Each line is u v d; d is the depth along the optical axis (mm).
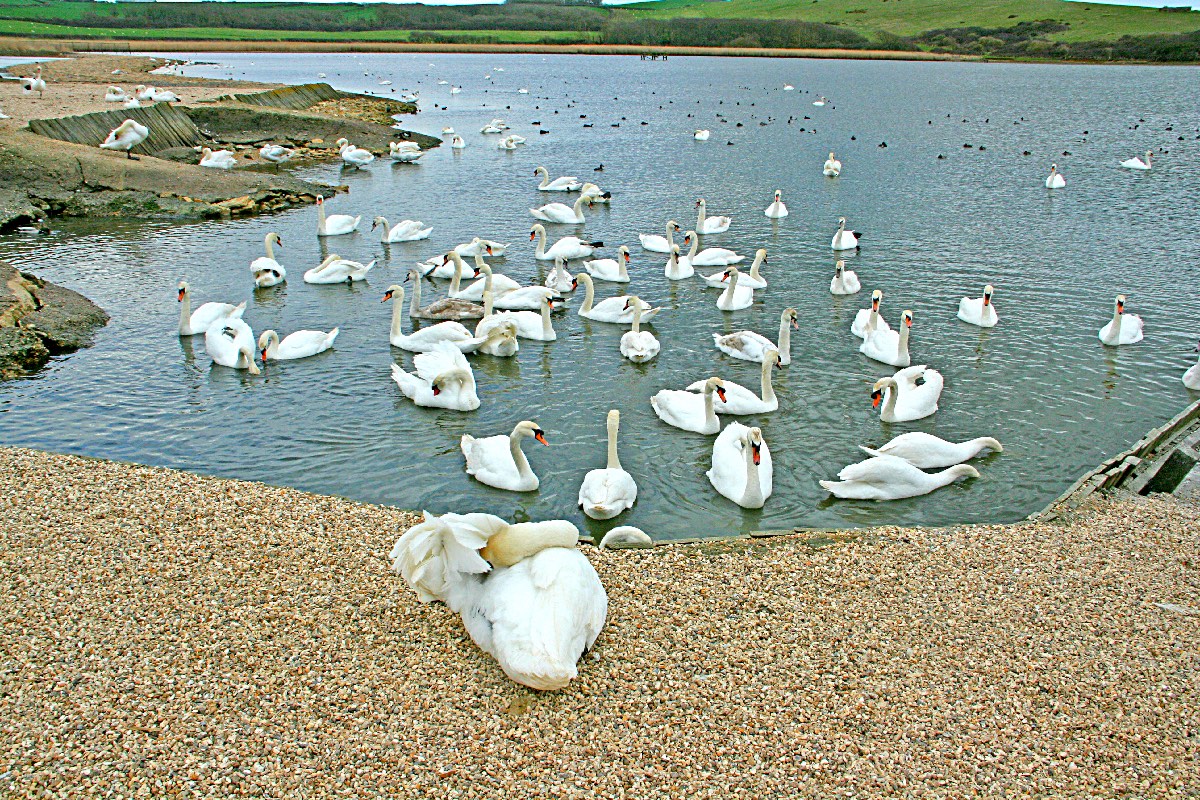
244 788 6969
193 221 31672
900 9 164625
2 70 73000
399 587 9672
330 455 14336
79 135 37531
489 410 16234
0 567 9820
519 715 7805
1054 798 7090
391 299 23047
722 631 9000
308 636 8797
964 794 7090
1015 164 43781
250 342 17812
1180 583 10062
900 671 8461
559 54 150125
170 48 135625
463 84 94562
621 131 57969
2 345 17938
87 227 30250
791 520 12523
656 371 18141
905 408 15617
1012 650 8812
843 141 52625
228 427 15289
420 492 13195
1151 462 13688
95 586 9523
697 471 13930
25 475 12148
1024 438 15016
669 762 7312
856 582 9953
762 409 15938
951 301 22469
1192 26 128375
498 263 26891
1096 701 8141
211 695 7945
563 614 8070
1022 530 11336
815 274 25141
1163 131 55062
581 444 14875
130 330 20078
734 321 21234
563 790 7012
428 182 40250
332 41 157125
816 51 138000
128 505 11359
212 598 9367
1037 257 26391
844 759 7383
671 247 27625
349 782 7043
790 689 8180
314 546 10484
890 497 13031
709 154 48156
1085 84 88812
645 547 10828
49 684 8031
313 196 36000
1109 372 17922
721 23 156000
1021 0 158875
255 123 49344
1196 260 25844
